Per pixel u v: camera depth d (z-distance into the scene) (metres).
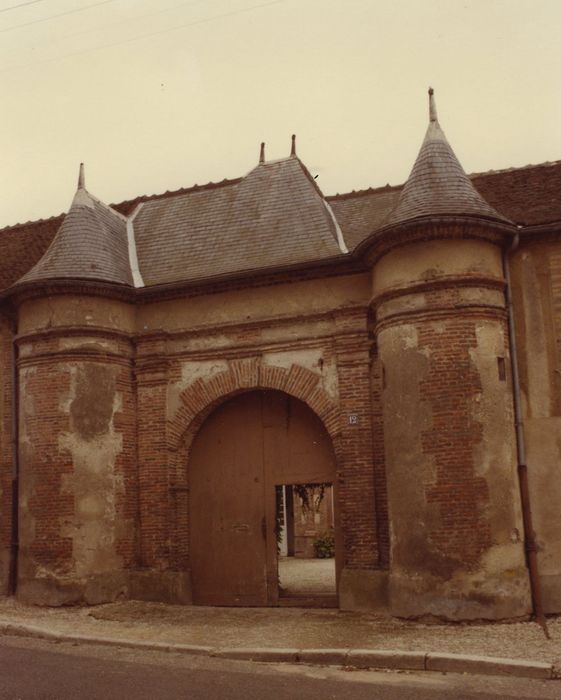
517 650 8.84
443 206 11.40
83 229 14.07
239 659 9.05
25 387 13.52
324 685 7.77
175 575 13.12
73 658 9.02
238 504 13.54
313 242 13.48
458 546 10.62
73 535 12.76
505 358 11.42
